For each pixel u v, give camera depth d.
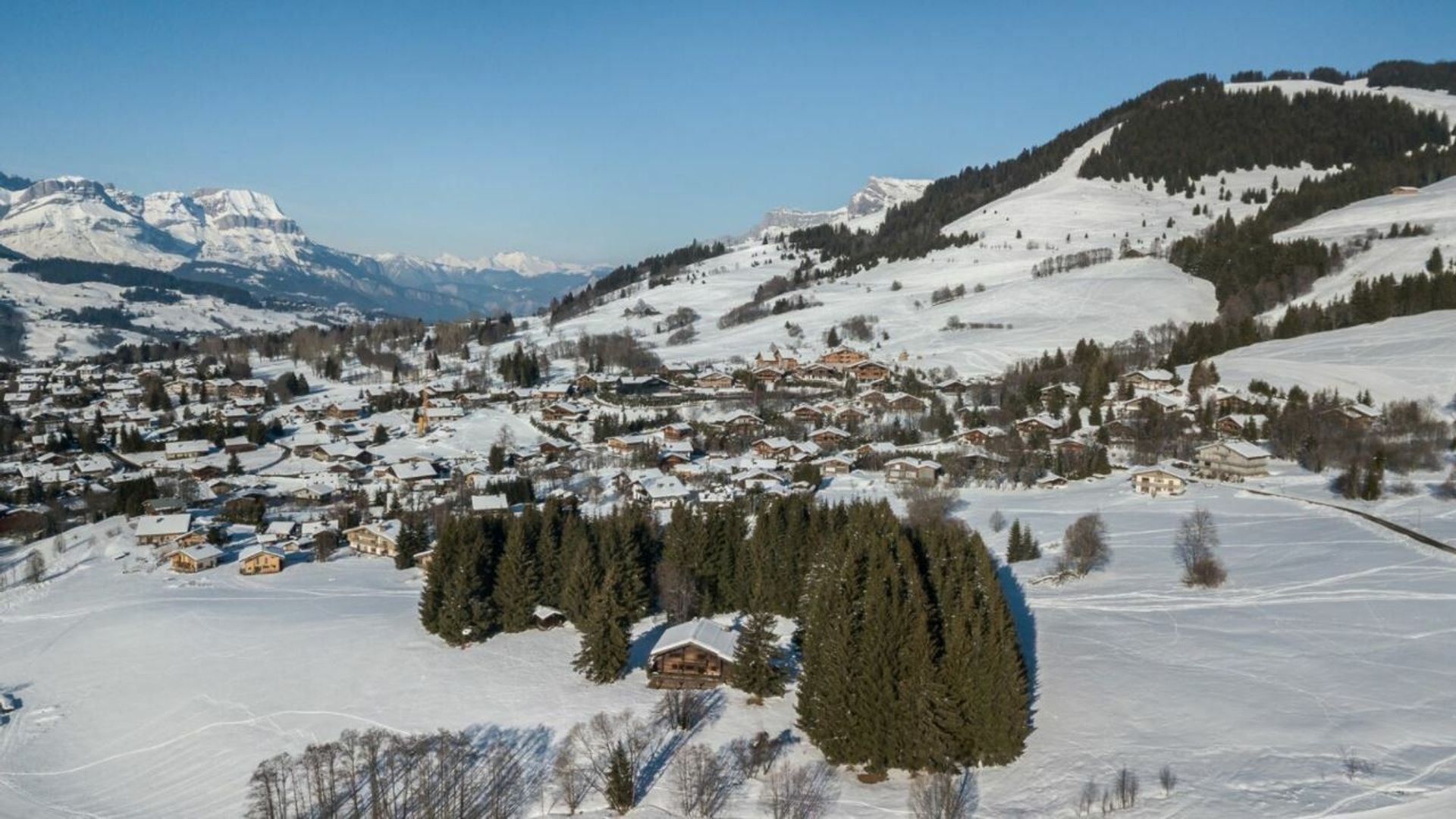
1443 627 79.06
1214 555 103.88
